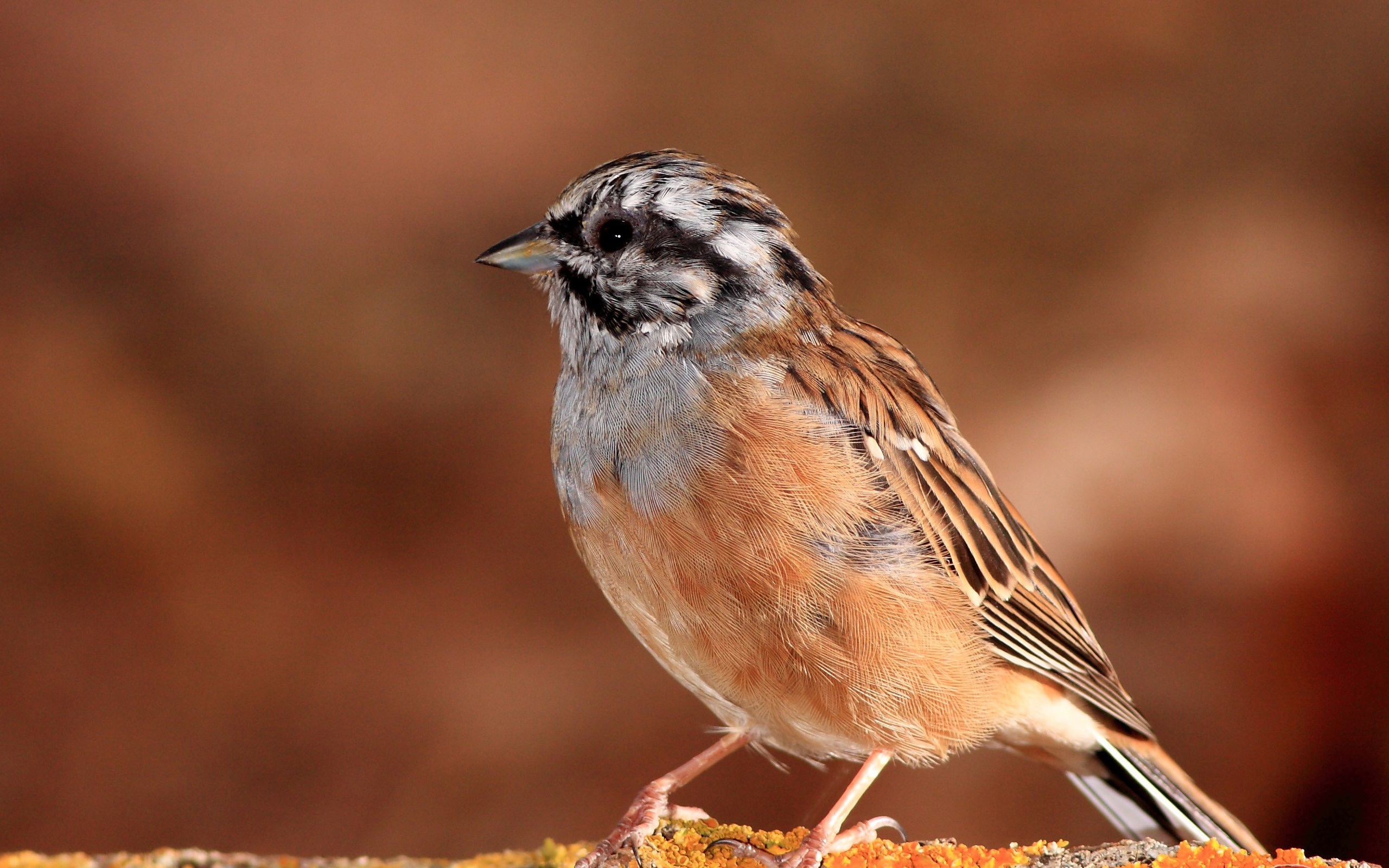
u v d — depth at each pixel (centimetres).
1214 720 1077
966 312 1512
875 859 572
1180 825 693
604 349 641
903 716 610
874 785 1077
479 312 1659
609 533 610
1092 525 1207
